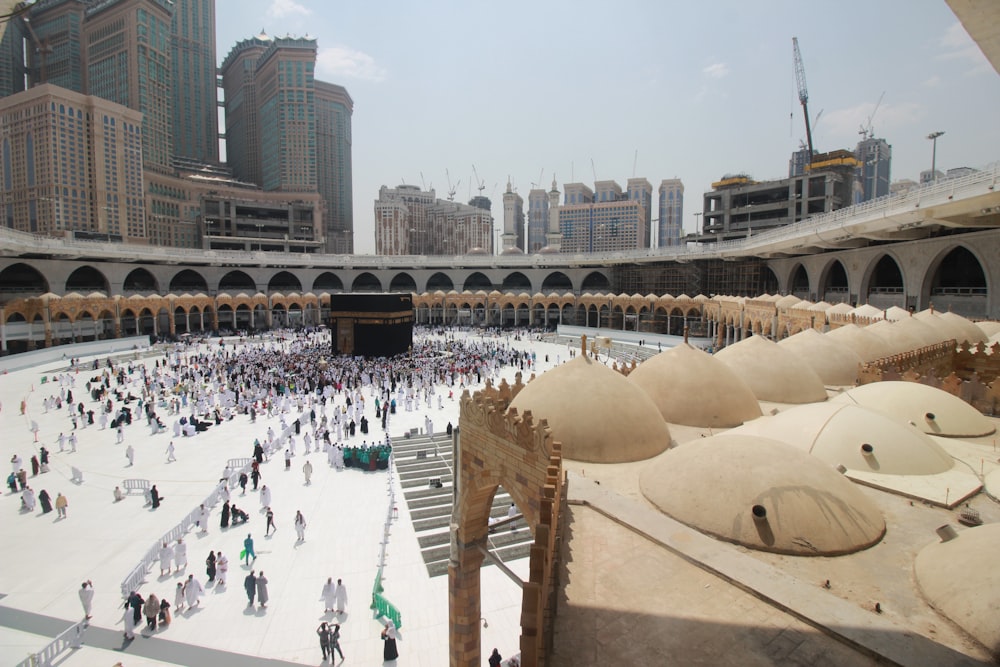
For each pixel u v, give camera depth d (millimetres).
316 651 13508
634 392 13219
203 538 18781
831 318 32906
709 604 6453
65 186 106000
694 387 15008
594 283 90938
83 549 18016
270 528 19344
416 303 84062
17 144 107000
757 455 9305
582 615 6258
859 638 5703
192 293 78500
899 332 23938
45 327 55625
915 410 13242
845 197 91625
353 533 19156
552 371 13938
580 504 9383
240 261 80688
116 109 111875
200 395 36281
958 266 48906
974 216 33719
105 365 49969
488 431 11109
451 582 12383
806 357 20344
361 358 51688
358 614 14867
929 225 37938
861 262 49250
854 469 10500
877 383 14750
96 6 144875
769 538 8055
